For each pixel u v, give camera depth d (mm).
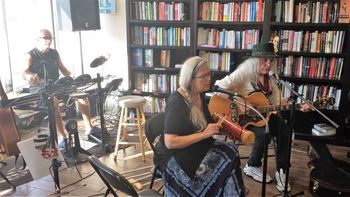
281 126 2645
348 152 3219
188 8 4008
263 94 2633
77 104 4074
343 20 3287
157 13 4012
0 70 3988
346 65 3346
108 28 4477
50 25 4535
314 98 3555
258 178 2693
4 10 3957
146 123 1941
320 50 3471
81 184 2668
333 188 2273
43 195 2488
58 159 2590
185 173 1769
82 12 4016
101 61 3449
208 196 1791
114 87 3609
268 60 2590
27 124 4047
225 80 2633
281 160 2625
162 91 4230
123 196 2441
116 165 3023
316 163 2553
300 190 2557
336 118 3559
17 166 3010
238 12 3678
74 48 4688
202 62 1756
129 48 4207
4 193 2514
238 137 1736
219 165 1832
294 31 3521
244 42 3742
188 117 1743
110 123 4262
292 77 3588
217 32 3836
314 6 3408
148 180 2717
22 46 4254
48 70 3586
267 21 3510
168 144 1716
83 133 3920
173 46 4027
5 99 2689
